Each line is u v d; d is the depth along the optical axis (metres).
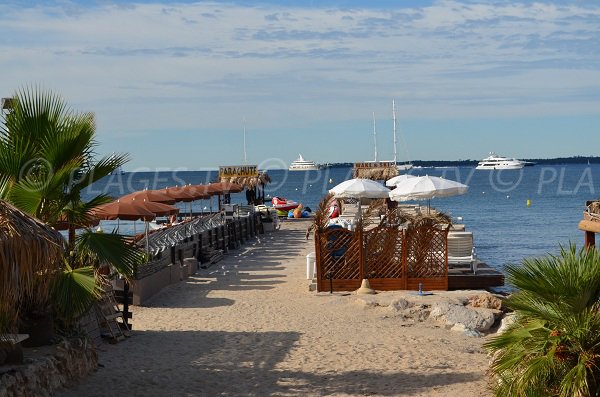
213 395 10.59
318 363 12.32
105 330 14.12
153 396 10.52
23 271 8.53
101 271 14.25
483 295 16.28
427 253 18.38
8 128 11.18
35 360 10.02
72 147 11.07
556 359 8.38
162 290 20.61
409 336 14.34
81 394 10.46
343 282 18.94
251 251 31.88
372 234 18.69
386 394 10.48
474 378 11.16
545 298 8.61
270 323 15.81
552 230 43.19
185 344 13.90
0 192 10.32
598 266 8.41
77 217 11.57
